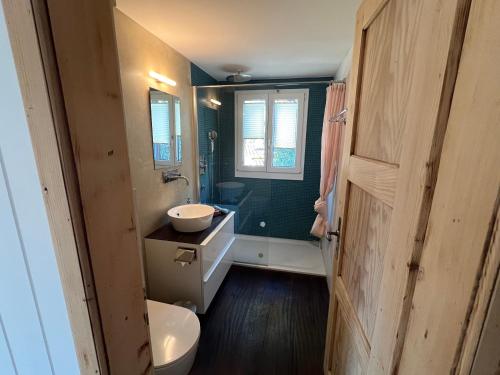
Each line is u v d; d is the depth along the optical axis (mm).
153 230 1992
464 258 356
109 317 473
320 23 1614
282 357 1658
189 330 1288
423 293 465
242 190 3324
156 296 1942
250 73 2881
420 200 485
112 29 437
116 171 462
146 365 601
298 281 2551
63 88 360
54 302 486
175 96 2207
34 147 380
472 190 345
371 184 810
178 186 2346
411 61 595
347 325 1041
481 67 336
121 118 467
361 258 916
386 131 737
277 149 3223
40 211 436
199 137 2693
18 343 562
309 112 3094
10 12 337
